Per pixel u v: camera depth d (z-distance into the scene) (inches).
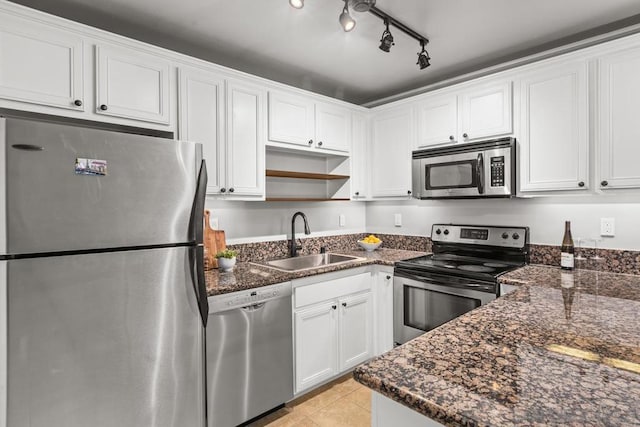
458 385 32.3
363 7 68.7
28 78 62.7
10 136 47.7
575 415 27.4
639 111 74.2
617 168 77.0
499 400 29.7
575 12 77.3
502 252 104.3
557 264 95.3
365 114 126.5
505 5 74.4
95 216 54.3
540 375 34.1
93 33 69.8
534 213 99.8
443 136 106.3
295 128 104.6
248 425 81.0
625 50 75.6
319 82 118.2
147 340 60.2
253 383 79.4
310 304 92.0
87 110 69.2
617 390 31.1
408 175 115.8
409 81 117.5
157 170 60.6
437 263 100.5
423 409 29.8
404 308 101.2
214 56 97.8
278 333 84.0
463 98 101.8
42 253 50.4
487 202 109.7
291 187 120.8
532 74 89.0
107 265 55.7
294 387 88.4
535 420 26.8
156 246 61.1
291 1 62.8
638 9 76.2
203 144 85.4
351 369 103.0
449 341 43.1
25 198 48.8
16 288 48.6
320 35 86.6
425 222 125.6
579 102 81.6
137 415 59.6
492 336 44.6
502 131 94.0
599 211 88.8
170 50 86.9
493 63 103.7
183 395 65.1
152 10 75.3
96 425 55.4
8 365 48.5
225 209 103.0
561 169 84.5
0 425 48.4
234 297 75.2
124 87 73.7
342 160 124.0
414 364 36.8
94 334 54.8
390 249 135.3
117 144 56.3
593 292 66.9
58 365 52.0
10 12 61.0
